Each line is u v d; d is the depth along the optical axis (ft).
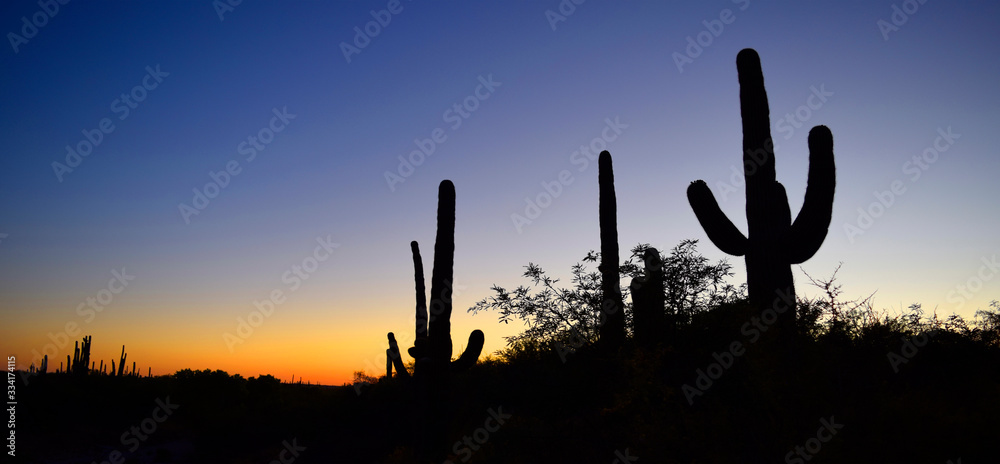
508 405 35.70
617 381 30.45
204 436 69.77
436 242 44.60
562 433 29.45
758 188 33.40
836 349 22.63
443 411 41.22
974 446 19.29
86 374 96.89
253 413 73.87
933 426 20.03
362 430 55.31
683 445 22.81
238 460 56.13
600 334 35.01
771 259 31.89
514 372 38.81
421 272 49.44
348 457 49.06
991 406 21.36
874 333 25.57
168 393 93.91
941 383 26.23
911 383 25.17
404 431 50.65
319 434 57.52
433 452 39.81
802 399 20.38
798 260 31.89
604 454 26.50
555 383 32.53
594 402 31.12
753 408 21.80
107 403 86.74
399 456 43.16
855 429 20.02
